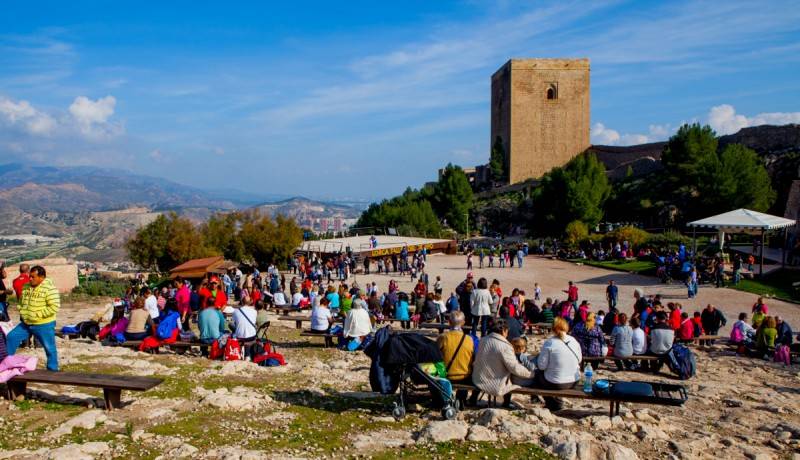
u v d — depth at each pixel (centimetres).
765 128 7119
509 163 10506
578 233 5631
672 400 894
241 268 5175
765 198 5716
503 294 3488
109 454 694
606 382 950
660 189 7275
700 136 6956
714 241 5038
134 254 5094
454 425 812
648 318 2008
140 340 1566
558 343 967
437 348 924
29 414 832
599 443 753
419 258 4569
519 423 840
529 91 10381
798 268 3431
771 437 930
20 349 1371
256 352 1410
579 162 7481
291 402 977
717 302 2950
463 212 9275
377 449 753
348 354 1634
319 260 4897
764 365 1716
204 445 743
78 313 2764
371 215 10269
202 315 1495
